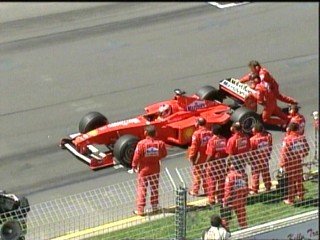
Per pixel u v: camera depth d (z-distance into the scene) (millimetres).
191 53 75562
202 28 80500
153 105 60281
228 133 59969
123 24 81438
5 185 56562
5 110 65938
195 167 52812
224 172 52250
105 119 59844
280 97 63000
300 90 68750
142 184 52000
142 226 50781
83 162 58688
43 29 80188
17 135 62312
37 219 51406
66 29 80312
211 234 47281
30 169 58188
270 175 54656
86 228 50844
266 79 62125
